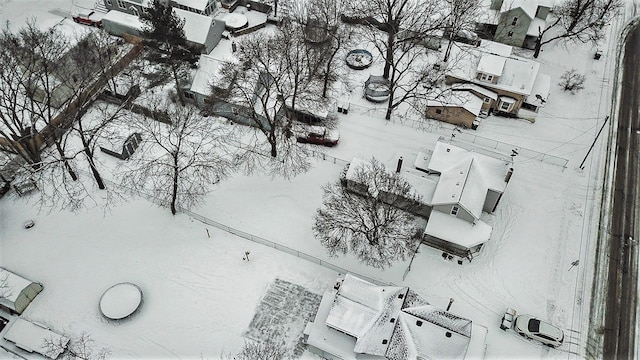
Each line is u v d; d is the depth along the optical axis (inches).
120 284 1990.7
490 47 2743.6
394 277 2047.2
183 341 1898.4
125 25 2864.2
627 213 2292.1
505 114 2640.3
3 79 2137.1
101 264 2082.9
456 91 2603.3
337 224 2044.8
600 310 2011.6
